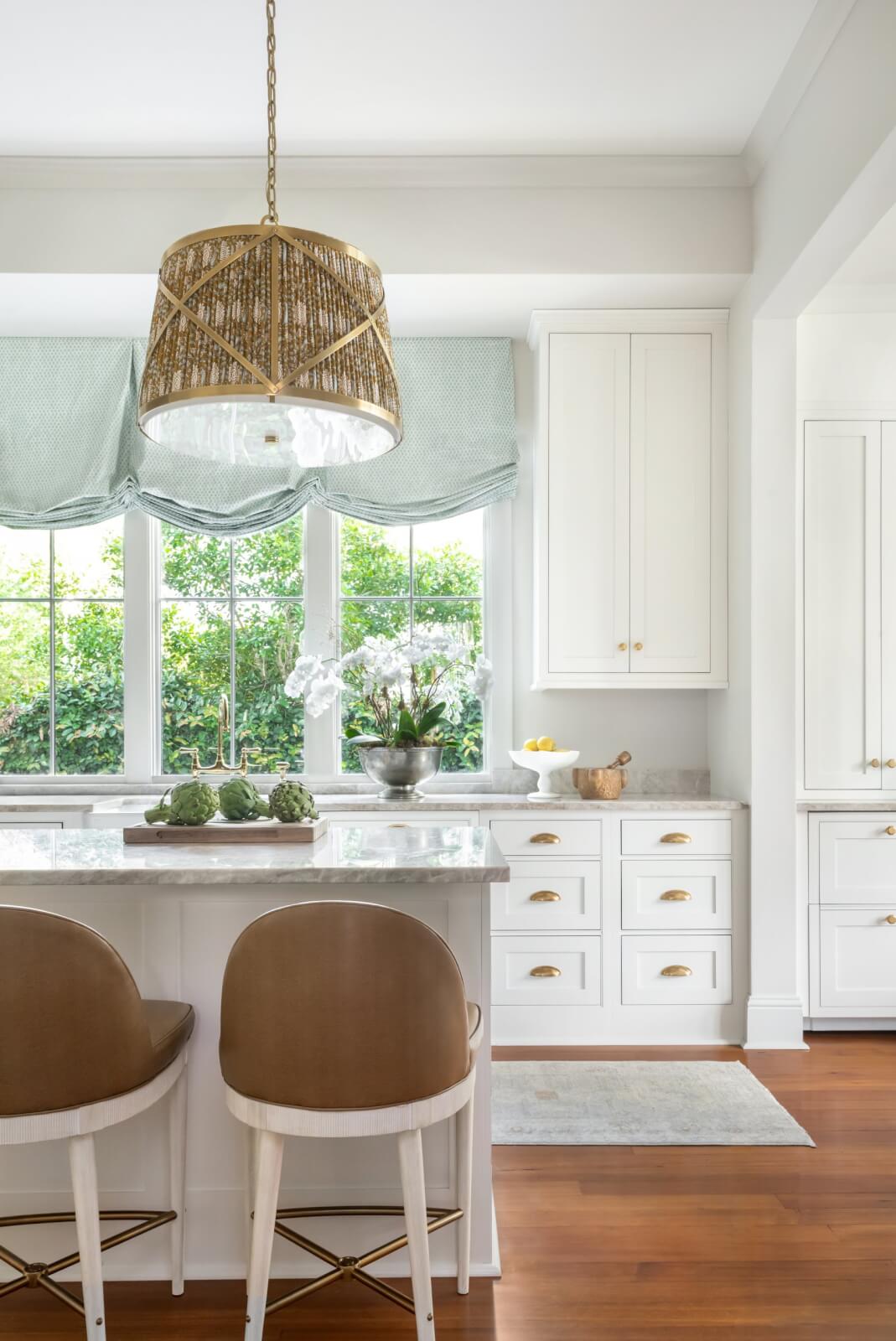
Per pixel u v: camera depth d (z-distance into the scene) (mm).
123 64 3113
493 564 4477
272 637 4551
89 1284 1831
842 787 4043
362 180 3760
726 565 4090
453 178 3764
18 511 4355
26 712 4562
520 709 4469
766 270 3631
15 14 2865
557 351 4102
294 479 4375
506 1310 2104
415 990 1789
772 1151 2881
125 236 3748
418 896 2230
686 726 4461
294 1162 2236
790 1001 3814
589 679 4074
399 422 2084
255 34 2973
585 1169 2768
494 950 3867
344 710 4520
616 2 2854
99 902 2232
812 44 3004
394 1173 2244
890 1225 2459
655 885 3881
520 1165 2795
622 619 4082
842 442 4070
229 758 4523
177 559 4574
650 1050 3789
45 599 4566
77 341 4406
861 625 4059
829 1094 3324
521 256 3779
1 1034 1778
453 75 3195
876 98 2662
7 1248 2211
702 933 3871
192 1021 2162
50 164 3689
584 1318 2076
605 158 3707
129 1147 2225
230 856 2199
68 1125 1802
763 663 3840
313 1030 1771
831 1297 2156
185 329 1917
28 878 2008
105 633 4570
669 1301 2137
